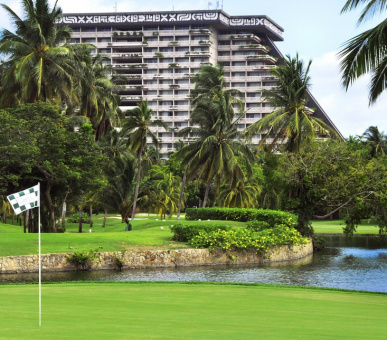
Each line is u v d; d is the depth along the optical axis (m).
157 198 66.00
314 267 38.84
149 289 17.97
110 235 41.28
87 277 31.33
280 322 11.34
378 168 49.56
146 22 179.00
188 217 58.72
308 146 51.59
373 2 20.44
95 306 13.40
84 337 9.02
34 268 33.47
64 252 34.97
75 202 52.03
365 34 20.53
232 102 62.19
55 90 50.47
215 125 55.50
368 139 110.00
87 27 183.25
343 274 35.25
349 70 21.11
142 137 60.94
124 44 180.12
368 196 48.75
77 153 47.25
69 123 51.19
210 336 9.34
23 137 44.22
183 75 175.38
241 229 42.22
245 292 17.61
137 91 178.00
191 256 38.28
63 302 14.09
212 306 13.89
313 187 50.00
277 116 52.62
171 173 103.31
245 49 179.25
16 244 35.75
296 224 49.22
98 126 68.25
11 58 49.78
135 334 9.41
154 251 37.25
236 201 77.44
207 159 57.34
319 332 10.02
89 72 53.28
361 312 13.42
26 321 10.77
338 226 101.50
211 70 67.88
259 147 55.16
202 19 176.12
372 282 31.75
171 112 176.00
